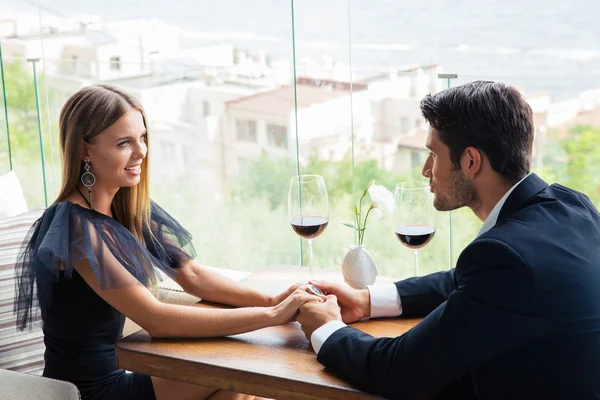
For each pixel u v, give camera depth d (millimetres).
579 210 1582
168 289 2562
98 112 1965
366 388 1536
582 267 1445
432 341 1463
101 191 2049
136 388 2020
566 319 1414
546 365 1429
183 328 1812
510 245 1438
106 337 2041
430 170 1690
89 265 1926
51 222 1984
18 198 2754
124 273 1880
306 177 2051
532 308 1409
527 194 1566
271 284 2152
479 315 1428
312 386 1558
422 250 2584
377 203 1977
